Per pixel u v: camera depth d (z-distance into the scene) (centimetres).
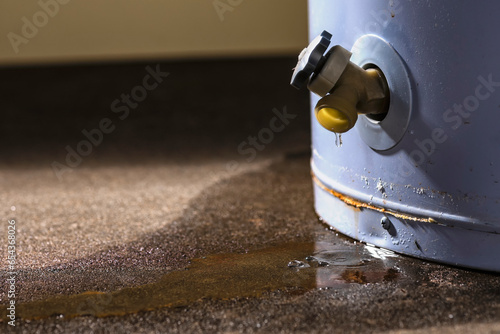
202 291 70
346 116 69
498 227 68
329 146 80
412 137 71
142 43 212
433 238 72
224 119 145
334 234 81
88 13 209
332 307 66
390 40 71
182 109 156
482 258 70
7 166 114
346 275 71
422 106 70
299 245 78
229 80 183
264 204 91
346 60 70
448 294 67
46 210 92
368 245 77
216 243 80
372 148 74
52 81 188
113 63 208
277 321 65
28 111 159
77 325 66
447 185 70
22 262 77
